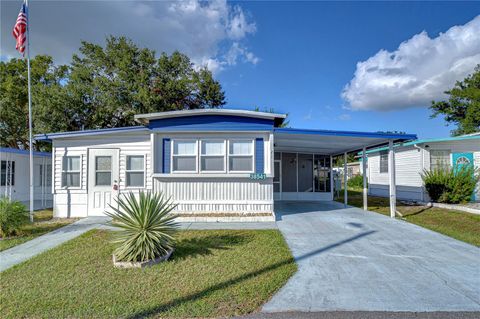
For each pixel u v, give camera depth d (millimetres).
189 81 21234
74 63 20531
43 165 15391
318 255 5484
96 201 9867
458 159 13719
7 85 18703
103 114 18797
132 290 3818
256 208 9422
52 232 7551
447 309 3381
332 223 8633
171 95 20578
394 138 9523
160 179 9477
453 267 4844
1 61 19875
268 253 5477
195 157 9594
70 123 18234
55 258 5188
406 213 10797
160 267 4695
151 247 4895
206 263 4898
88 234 7141
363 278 4348
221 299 3576
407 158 15141
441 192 12422
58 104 17125
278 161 15195
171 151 9609
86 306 3369
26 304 3424
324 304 3510
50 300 3527
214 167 9570
